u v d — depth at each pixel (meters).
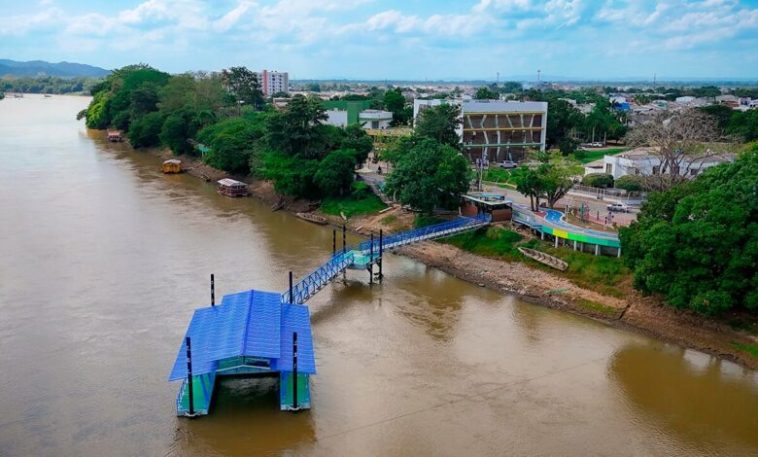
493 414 47.06
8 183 125.62
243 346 47.50
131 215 102.75
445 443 43.56
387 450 42.72
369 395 49.41
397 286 73.69
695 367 54.38
